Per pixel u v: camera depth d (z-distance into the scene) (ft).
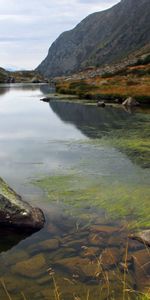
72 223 48.78
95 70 499.10
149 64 360.28
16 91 364.38
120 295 33.09
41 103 229.66
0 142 106.73
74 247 42.04
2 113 184.96
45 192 61.00
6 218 48.01
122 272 36.68
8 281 35.68
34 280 35.83
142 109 180.34
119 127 126.82
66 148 96.02
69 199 57.67
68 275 36.45
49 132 122.93
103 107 194.90
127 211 52.65
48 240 44.09
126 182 65.67
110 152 89.97
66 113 175.52
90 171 73.20
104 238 44.01
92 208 54.03
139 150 90.89
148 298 28.89
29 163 80.33
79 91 277.03
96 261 38.83
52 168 75.92
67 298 32.91
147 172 71.87
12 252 41.78
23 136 116.47
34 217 48.37
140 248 41.19
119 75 323.98
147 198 57.47
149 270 36.60
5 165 78.84
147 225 47.67
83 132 120.26
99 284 34.88
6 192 50.55
